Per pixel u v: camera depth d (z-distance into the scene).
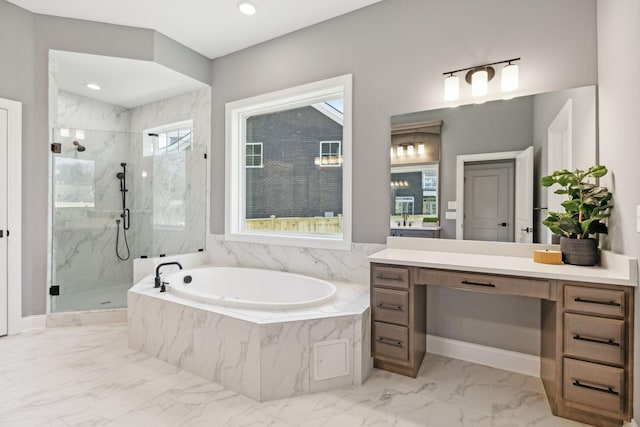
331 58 2.87
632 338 1.47
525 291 1.71
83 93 3.94
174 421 1.63
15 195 2.73
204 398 1.85
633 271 1.45
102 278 3.62
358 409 1.75
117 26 3.01
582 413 1.62
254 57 3.35
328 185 3.09
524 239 2.14
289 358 1.86
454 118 2.36
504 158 2.20
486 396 1.88
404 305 2.04
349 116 2.76
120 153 3.61
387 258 2.11
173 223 3.64
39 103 2.87
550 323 1.78
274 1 2.64
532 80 2.11
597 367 1.54
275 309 2.06
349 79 2.76
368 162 2.69
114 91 3.87
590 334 1.55
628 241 1.54
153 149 3.66
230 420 1.65
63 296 3.32
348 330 1.99
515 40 2.16
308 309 2.08
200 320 2.09
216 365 2.01
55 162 3.04
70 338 2.69
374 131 2.66
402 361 2.06
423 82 2.47
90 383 1.99
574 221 1.83
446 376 2.11
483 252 2.27
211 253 3.67
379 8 2.64
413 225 2.51
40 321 2.88
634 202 1.48
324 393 1.91
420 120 2.48
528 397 1.87
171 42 3.25
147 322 2.40
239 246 3.45
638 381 1.44
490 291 1.79
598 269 1.71
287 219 3.32
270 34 3.15
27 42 2.79
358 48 2.74
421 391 1.93
